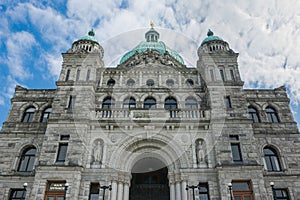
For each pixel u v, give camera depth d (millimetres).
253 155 22484
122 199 21188
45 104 28656
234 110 24984
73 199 20188
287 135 26250
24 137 26219
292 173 24141
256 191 20531
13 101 28891
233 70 28344
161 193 25578
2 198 22891
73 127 23750
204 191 21484
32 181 23562
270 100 28859
